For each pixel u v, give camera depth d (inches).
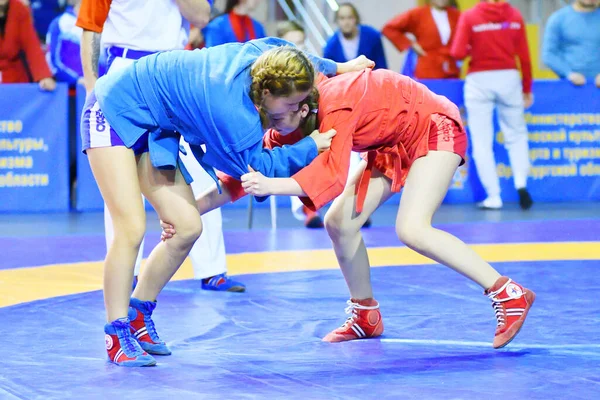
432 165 229.6
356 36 543.2
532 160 593.0
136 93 211.8
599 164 600.7
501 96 557.6
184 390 194.2
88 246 423.2
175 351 231.5
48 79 542.3
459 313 272.8
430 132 231.0
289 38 510.0
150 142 213.5
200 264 317.7
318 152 215.0
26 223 506.0
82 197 558.6
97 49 297.0
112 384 199.3
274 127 215.8
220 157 214.2
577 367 209.5
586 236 445.4
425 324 259.1
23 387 197.0
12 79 564.1
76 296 305.3
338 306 288.2
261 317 273.0
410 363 215.9
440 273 343.9
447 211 553.9
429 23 593.0
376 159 240.8
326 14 756.0
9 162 543.2
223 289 317.7
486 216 529.0
